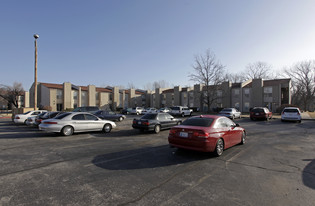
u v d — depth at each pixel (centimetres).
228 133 662
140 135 1059
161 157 594
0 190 355
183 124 660
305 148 718
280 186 376
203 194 343
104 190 359
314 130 1255
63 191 353
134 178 420
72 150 689
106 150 691
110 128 1184
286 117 1862
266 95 3847
